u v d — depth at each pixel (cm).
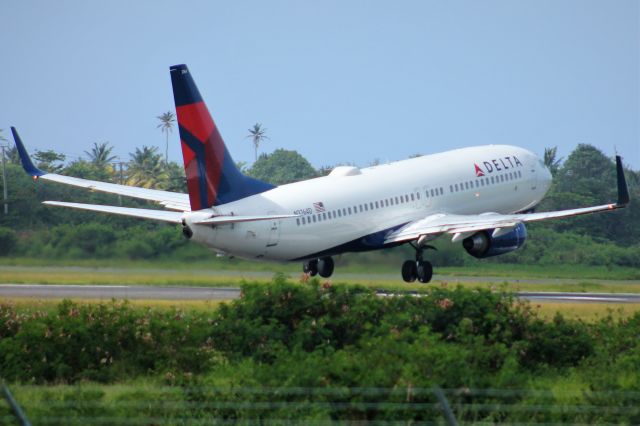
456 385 7069
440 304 9294
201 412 6600
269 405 6506
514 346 8794
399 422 6438
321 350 8262
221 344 9031
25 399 7112
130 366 8588
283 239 14925
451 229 16400
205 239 14088
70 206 14412
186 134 13738
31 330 8725
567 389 7862
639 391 7056
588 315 12581
